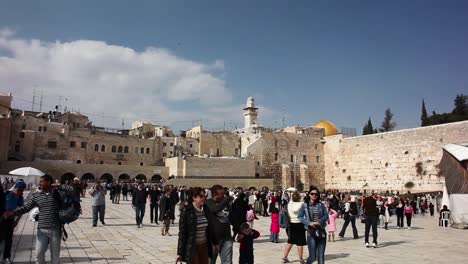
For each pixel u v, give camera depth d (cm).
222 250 837
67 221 888
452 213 2541
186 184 6347
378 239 1848
